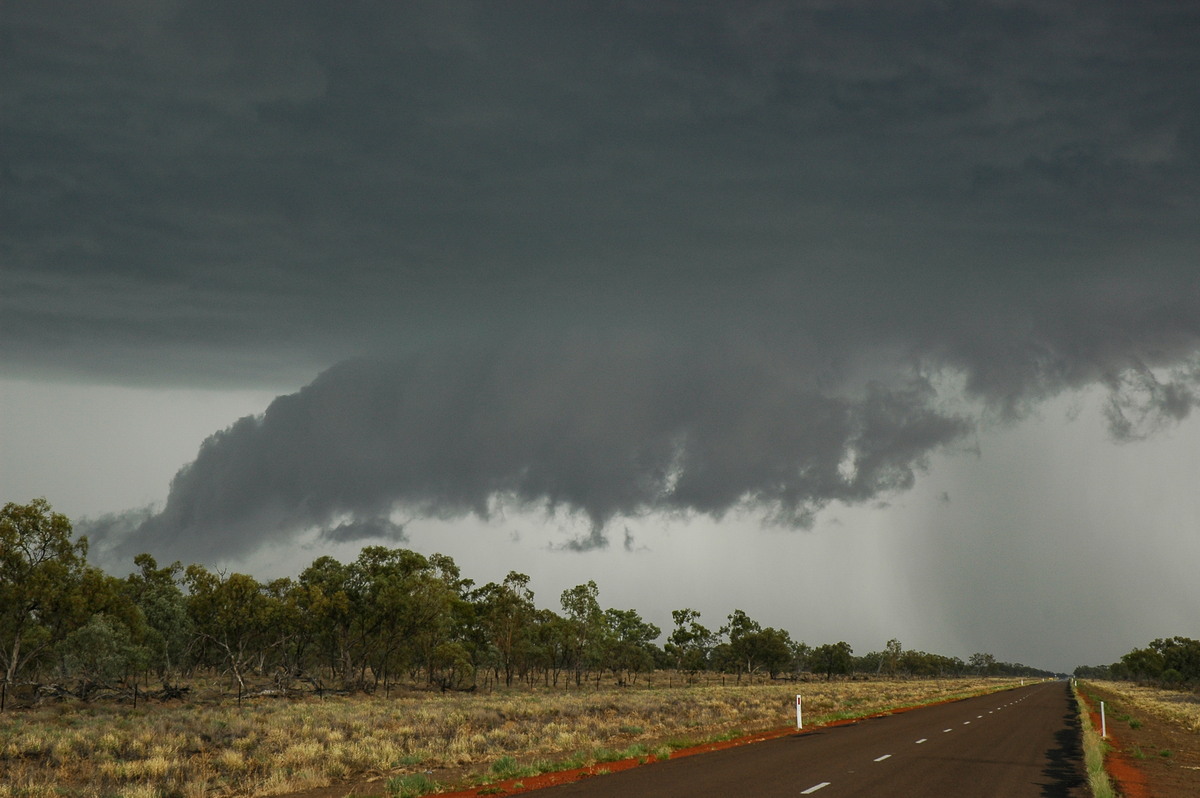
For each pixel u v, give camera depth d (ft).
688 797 49.73
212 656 301.22
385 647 265.75
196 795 55.26
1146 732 120.78
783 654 463.42
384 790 55.93
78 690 186.50
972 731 108.78
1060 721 135.23
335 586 263.08
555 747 84.64
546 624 358.64
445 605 272.92
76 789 59.67
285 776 62.39
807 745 86.22
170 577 281.74
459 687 291.58
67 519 172.35
